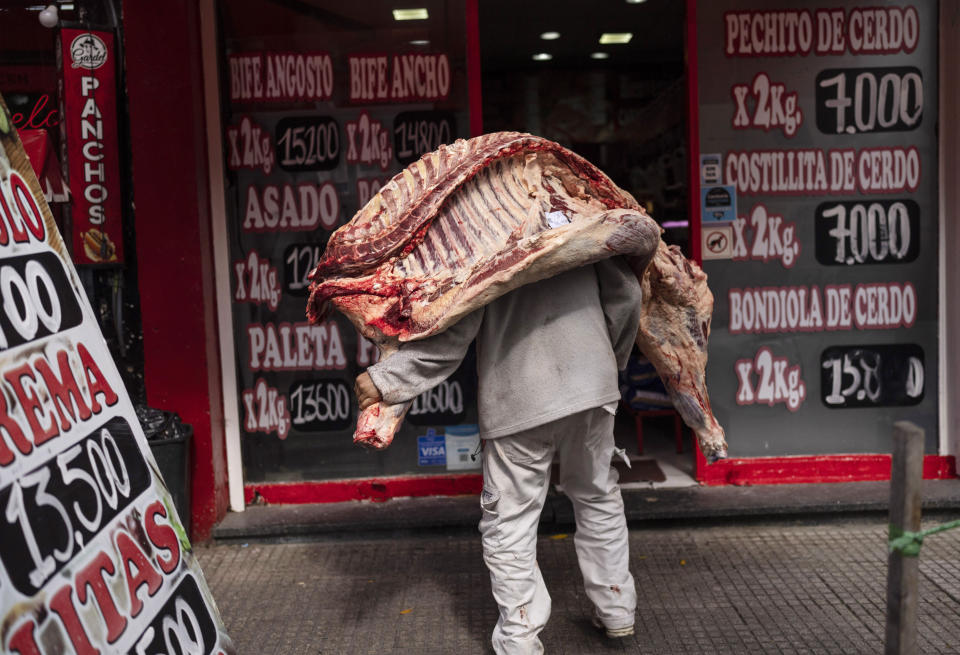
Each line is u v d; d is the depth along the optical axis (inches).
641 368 213.3
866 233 184.1
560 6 238.2
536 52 299.0
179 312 171.0
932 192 182.7
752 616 135.9
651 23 260.1
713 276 185.3
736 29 179.8
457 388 186.2
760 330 186.4
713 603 140.9
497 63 318.0
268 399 185.3
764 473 187.6
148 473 89.3
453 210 118.1
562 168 126.9
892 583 72.6
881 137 181.9
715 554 161.2
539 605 118.0
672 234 275.9
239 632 137.6
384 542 173.9
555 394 111.5
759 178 182.9
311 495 186.1
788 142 182.2
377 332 114.2
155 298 170.7
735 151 182.5
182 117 167.0
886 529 170.6
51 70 166.4
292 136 179.8
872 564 153.9
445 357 112.4
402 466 187.6
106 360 88.4
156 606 82.4
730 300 185.6
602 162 333.1
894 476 72.3
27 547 67.2
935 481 183.9
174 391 172.6
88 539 75.4
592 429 116.3
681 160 276.8
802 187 183.0
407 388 112.6
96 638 72.1
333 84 179.0
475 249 115.2
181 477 166.2
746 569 154.0
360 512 179.0
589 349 113.3
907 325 185.6
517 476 115.8
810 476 187.5
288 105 179.2
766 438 188.5
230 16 176.6
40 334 77.2
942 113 180.7
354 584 154.6
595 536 124.2
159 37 165.0
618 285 118.3
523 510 117.3
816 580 148.3
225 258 178.7
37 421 73.0
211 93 174.7
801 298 185.5
